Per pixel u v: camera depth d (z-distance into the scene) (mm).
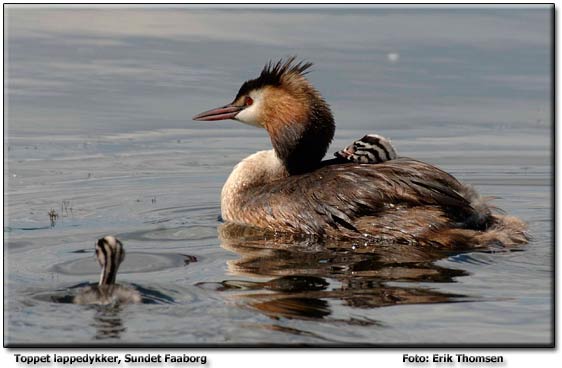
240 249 13312
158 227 14578
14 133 21203
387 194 13703
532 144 21094
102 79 25250
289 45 28406
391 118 22859
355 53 28000
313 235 13961
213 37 29312
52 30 29750
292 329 10047
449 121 22734
